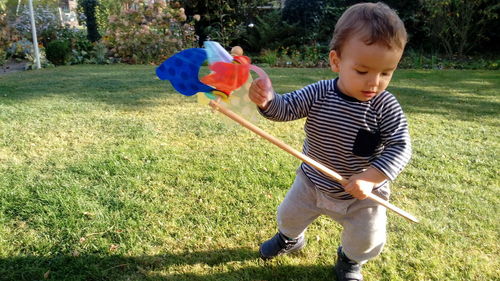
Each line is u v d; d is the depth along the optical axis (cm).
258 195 302
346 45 162
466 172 356
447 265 234
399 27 156
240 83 163
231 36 1262
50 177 321
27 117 473
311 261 237
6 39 1098
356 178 176
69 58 1008
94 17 1334
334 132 186
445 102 605
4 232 250
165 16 1049
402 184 330
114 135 421
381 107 179
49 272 219
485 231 267
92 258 231
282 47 1188
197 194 302
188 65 162
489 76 866
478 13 1140
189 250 242
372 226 197
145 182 317
